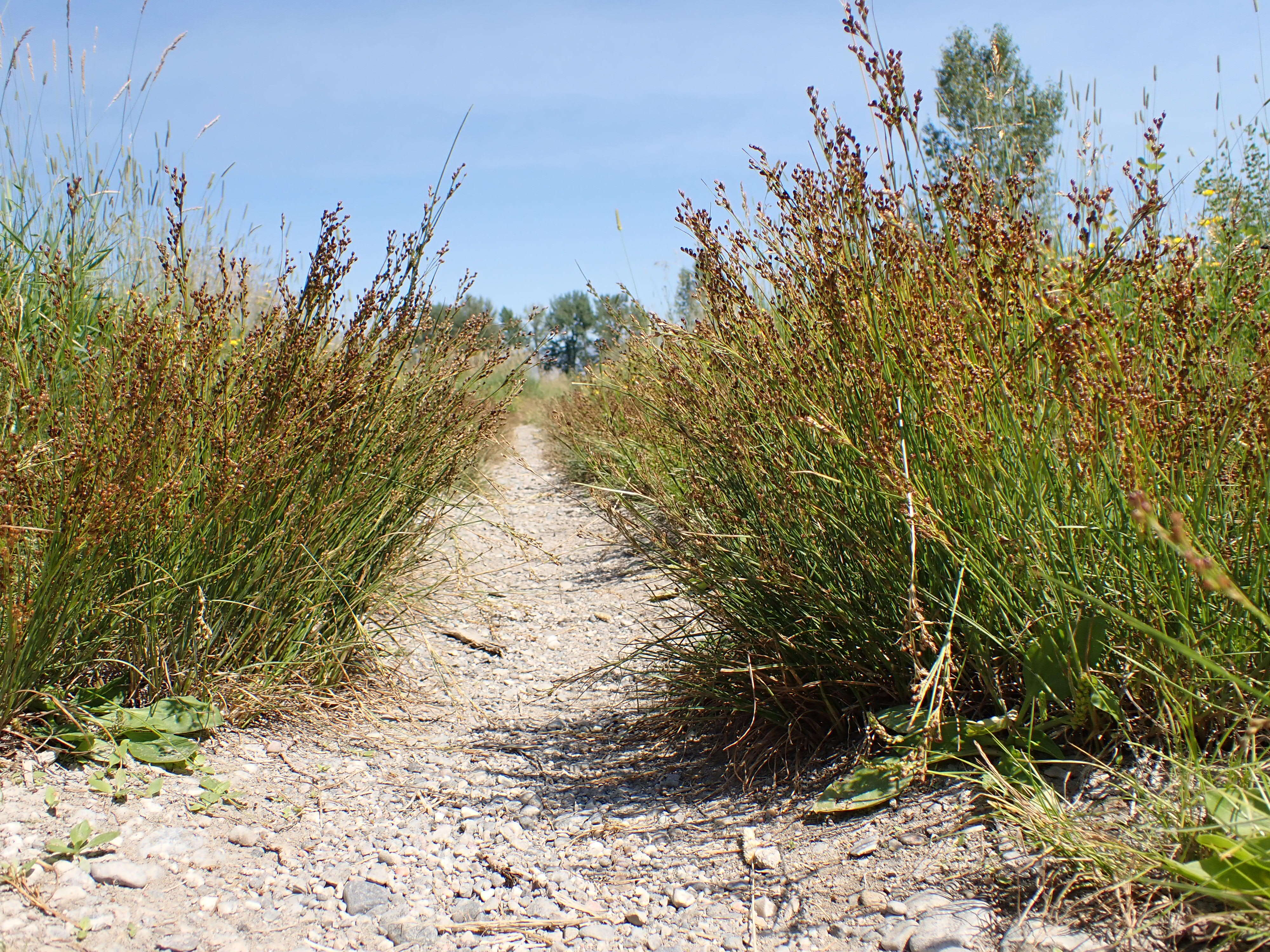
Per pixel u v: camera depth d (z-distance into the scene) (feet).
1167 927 4.73
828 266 7.73
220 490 8.77
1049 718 6.76
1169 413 6.31
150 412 8.34
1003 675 7.41
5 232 11.09
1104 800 5.87
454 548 18.11
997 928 5.09
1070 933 4.89
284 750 8.92
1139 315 6.69
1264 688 5.70
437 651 12.89
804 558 8.29
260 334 9.88
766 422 8.55
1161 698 6.13
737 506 8.91
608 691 11.39
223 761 8.35
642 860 7.12
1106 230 8.09
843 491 7.89
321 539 10.27
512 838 7.58
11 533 7.15
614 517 10.52
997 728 6.81
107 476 7.90
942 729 7.04
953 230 7.22
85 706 8.09
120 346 8.96
